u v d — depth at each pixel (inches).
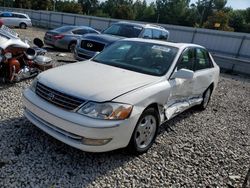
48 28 1338.6
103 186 122.6
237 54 802.8
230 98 337.4
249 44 775.1
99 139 126.3
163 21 3368.6
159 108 159.5
